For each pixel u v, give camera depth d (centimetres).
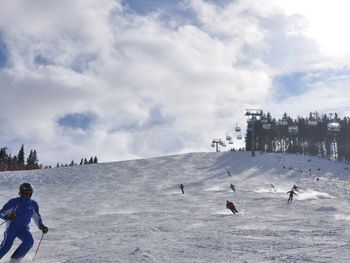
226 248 767
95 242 977
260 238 930
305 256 637
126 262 631
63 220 1936
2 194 4838
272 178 6494
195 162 8281
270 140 12119
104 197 4397
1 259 666
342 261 584
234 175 6781
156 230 1269
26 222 668
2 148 10644
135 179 6531
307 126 12062
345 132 11625
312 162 8606
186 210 2572
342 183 6100
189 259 649
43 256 758
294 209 2472
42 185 6103
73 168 7875
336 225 1292
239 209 2544
